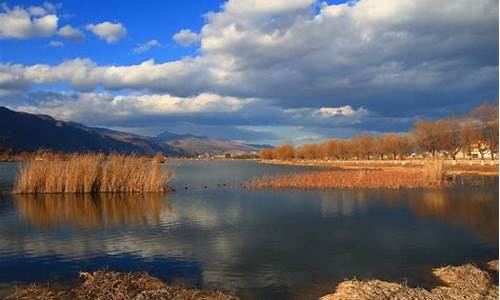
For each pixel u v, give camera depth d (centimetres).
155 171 5200
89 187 4978
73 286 1747
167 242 2548
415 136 11194
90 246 2453
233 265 2069
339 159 15975
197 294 1603
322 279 1852
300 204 4109
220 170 11519
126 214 3575
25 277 1883
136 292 1608
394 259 2161
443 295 1548
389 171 7125
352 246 2434
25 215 3519
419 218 3291
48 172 4941
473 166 8425
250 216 3459
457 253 2264
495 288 1638
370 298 1506
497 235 2672
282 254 2262
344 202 4212
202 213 3616
